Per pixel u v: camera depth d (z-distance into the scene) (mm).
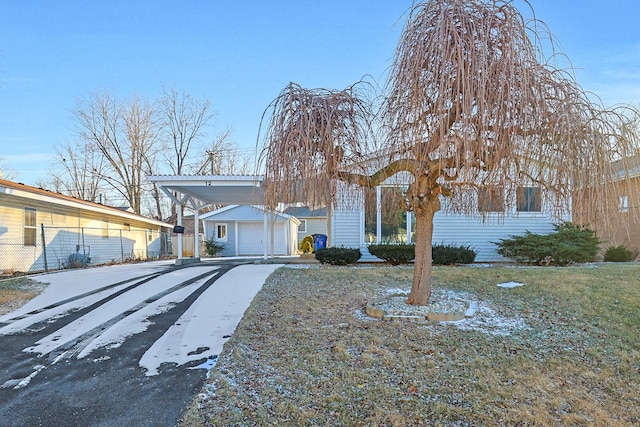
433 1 3961
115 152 27453
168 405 3051
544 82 3789
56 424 2809
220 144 29219
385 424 2775
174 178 10930
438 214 11344
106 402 3121
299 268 9562
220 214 22750
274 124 4383
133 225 19047
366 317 5152
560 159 3621
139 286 7941
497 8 3814
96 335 4832
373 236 11391
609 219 3799
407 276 8047
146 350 4273
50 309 6145
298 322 5070
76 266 12805
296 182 4324
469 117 3479
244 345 4309
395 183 6047
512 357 3887
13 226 10867
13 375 3676
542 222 11430
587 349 4121
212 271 9781
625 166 3730
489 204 5398
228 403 3066
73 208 13789
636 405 3104
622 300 5590
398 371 3582
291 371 3625
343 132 4453
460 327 4688
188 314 5691
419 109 3816
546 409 2994
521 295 6141
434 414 2904
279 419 2838
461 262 9984
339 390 3256
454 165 3775
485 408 2990
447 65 3633
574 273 7625
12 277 9469
